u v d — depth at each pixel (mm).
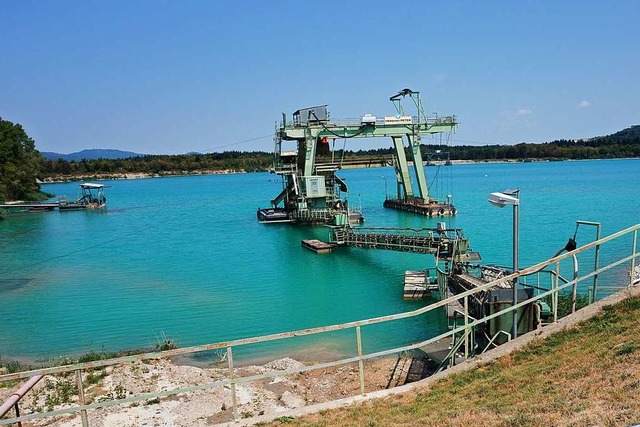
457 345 13289
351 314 24031
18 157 113500
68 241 53406
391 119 62562
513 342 10477
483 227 51438
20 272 37188
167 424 12508
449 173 195125
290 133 58219
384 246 35500
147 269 37219
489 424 6984
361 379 9547
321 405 9211
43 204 92875
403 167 69312
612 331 9391
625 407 6371
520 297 13000
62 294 29984
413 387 9750
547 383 8242
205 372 16406
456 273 23594
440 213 63062
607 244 36875
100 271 36906
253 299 27500
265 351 19125
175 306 26547
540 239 42688
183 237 54094
